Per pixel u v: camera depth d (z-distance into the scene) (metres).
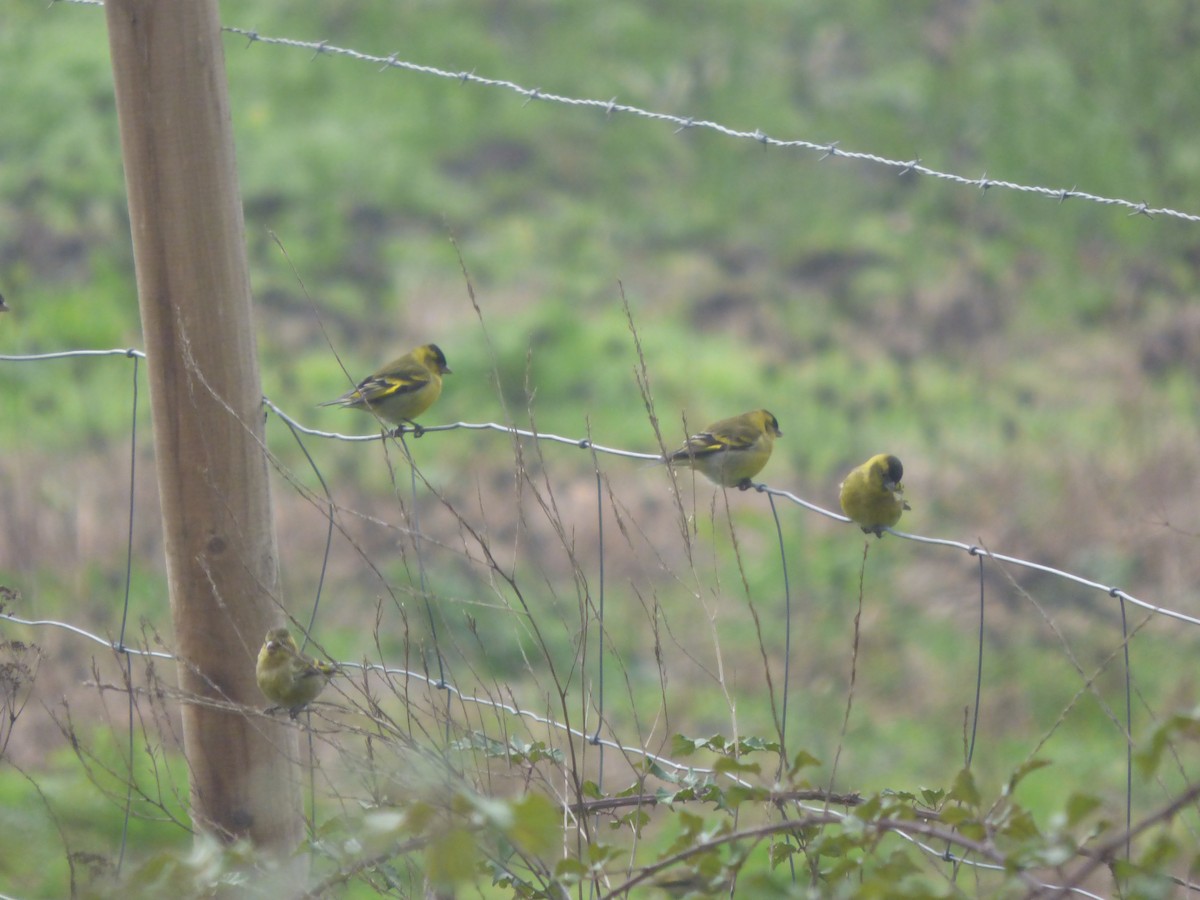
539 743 4.87
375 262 26.69
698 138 31.89
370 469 19.17
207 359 6.02
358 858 4.29
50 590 14.39
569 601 15.63
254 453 6.09
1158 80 23.64
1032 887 3.47
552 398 22.66
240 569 6.05
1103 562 16.31
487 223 28.69
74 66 29.84
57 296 24.14
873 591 16.25
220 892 4.87
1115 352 23.28
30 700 10.86
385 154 29.72
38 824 6.51
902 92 31.11
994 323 25.36
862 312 26.41
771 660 14.99
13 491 15.95
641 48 34.09
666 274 27.64
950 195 29.12
